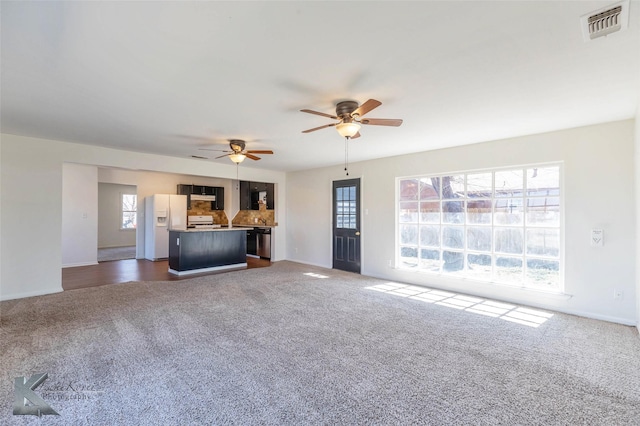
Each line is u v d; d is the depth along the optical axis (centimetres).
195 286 509
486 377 236
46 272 453
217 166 659
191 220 872
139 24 173
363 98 284
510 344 295
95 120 353
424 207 537
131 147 500
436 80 246
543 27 176
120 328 323
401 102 294
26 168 434
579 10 161
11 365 244
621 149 351
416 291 488
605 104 301
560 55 208
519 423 185
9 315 360
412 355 271
